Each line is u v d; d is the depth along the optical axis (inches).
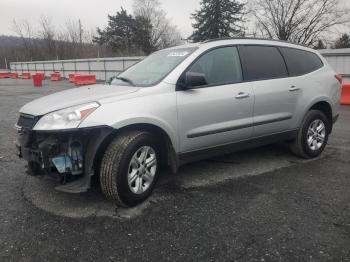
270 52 200.5
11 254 112.4
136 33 2377.0
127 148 139.3
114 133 143.9
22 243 118.7
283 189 165.5
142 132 146.6
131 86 163.9
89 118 133.6
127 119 139.1
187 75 156.4
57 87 892.0
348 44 1501.0
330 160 213.2
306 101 207.8
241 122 179.5
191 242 119.0
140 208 145.4
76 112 134.6
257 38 199.8
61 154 137.8
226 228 128.2
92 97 147.3
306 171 191.9
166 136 155.1
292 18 1568.7
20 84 1040.8
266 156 221.0
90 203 150.2
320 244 117.0
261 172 189.9
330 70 231.0
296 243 117.8
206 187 168.1
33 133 141.0
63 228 128.9
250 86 182.9
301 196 157.0
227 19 1814.7
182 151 162.6
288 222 132.5
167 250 114.4
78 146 139.1
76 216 138.1
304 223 131.6
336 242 118.3
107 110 138.3
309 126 211.6
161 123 149.9
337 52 579.2
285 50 209.3
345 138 271.9
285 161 210.5
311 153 213.5
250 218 135.9
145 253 112.7
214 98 167.5
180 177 181.8
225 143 178.7
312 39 1561.3
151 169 153.5
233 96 174.4
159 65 175.8
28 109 150.1
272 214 139.2
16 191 163.6
